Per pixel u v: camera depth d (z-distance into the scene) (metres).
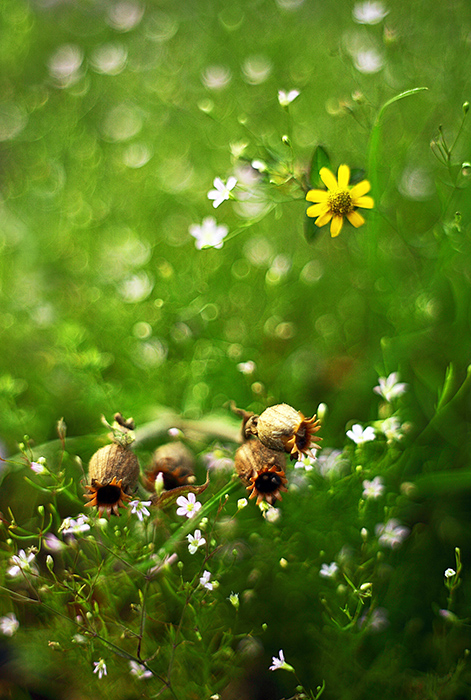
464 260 0.41
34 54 0.58
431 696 0.35
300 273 0.45
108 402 0.41
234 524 0.38
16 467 0.39
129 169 0.49
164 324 0.44
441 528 0.39
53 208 0.48
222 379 0.43
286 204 0.46
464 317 0.41
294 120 0.48
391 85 0.46
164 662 0.36
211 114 0.45
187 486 0.35
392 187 0.44
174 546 0.36
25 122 0.52
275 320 0.44
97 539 0.36
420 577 0.39
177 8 0.57
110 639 0.36
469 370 0.37
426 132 0.46
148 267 0.46
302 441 0.34
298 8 0.51
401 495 0.39
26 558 0.35
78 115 0.52
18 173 0.51
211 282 0.45
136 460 0.34
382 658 0.36
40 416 0.43
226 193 0.38
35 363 0.44
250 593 0.37
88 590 0.38
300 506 0.38
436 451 0.41
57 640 0.36
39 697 0.37
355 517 0.39
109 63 0.53
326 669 0.37
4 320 0.45
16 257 0.47
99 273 0.46
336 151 0.46
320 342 0.44
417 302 0.41
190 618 0.37
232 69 0.51
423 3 0.48
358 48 0.46
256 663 0.38
